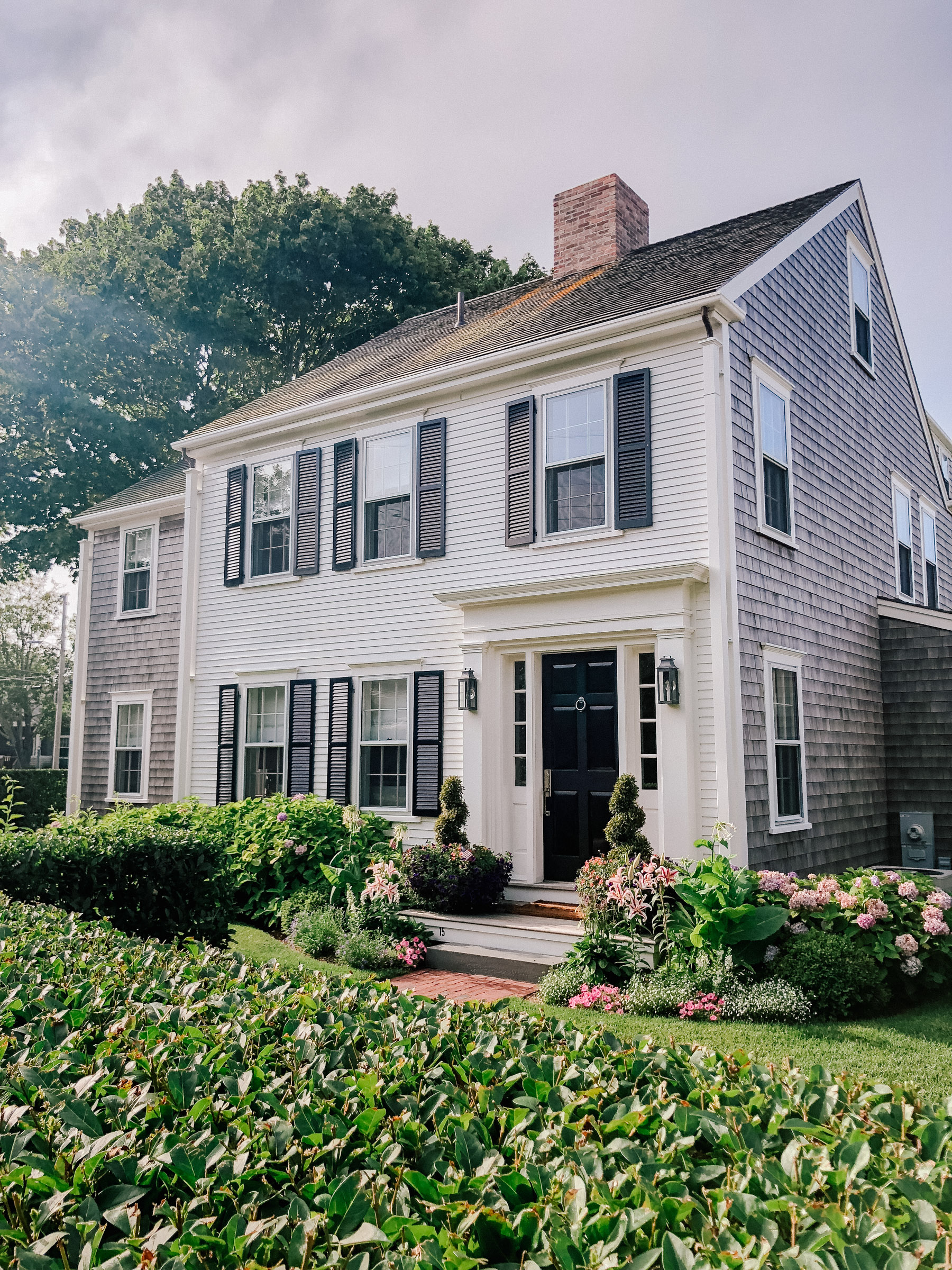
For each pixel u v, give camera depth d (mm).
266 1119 2605
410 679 11375
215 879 8227
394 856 9922
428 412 11641
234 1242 1883
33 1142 2408
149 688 15367
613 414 9734
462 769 10531
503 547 10664
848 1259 1715
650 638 9352
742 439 9469
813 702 10531
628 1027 6383
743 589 9188
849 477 12367
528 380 10609
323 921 9305
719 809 8617
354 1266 1768
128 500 16609
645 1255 1733
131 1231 2020
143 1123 2496
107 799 15828
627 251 13352
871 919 7000
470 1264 1715
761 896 7371
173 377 27281
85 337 25547
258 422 13359
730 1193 2020
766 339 10258
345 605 12281
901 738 12352
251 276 27547
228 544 13852
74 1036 3277
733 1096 2793
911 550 14562
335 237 27844
